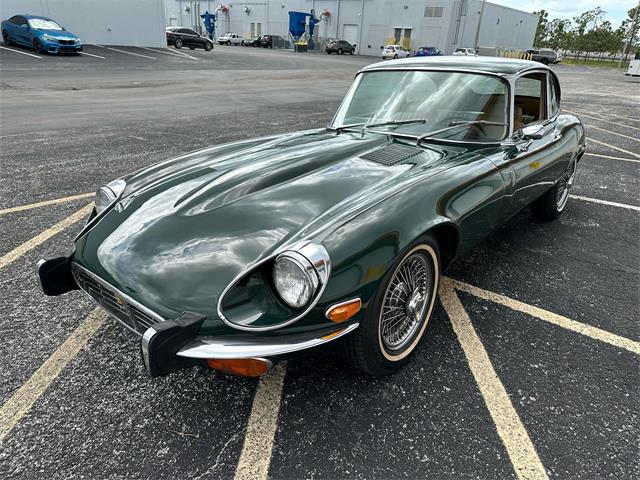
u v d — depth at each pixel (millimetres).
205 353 1602
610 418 1933
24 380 2068
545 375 2186
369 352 1937
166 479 1627
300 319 1650
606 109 13219
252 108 10531
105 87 13344
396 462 1709
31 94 11320
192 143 6711
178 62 22422
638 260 3480
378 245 1806
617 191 5301
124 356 2242
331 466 1689
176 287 1732
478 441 1807
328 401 1996
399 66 3312
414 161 2488
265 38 50312
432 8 43906
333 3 49969
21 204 4172
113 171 5254
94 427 1835
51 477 1620
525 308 2770
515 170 2795
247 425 1865
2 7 22031
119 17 26281
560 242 3795
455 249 2355
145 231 2010
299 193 2115
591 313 2734
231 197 2137
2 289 2777
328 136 3045
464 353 2330
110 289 1880
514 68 3049
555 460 1728
